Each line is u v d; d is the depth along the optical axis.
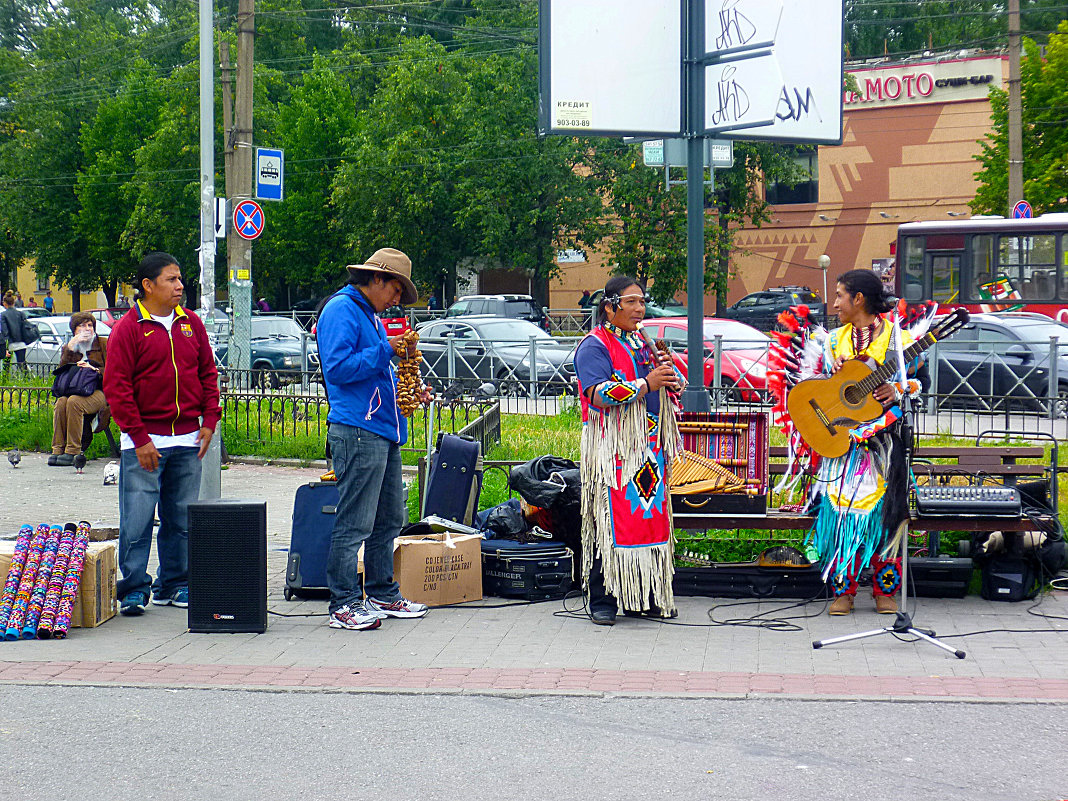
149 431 6.86
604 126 9.14
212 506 6.48
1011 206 27.77
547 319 33.38
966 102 42.00
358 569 7.12
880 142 43.41
